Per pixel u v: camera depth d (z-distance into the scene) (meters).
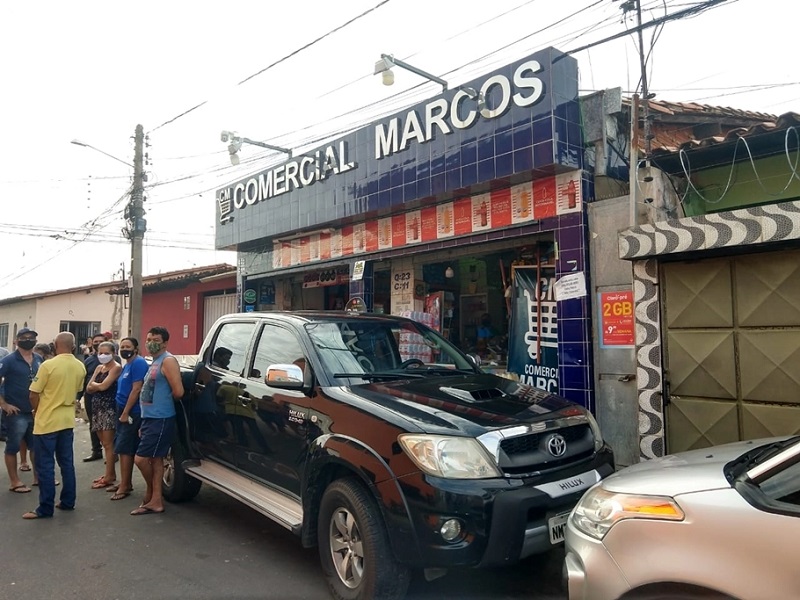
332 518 3.90
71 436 6.17
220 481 5.20
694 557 2.31
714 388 5.82
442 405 3.80
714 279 5.83
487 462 3.41
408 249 9.32
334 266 11.05
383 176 9.24
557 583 4.09
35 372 7.43
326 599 3.94
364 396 3.99
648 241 5.91
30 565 4.60
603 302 6.91
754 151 6.60
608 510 2.68
